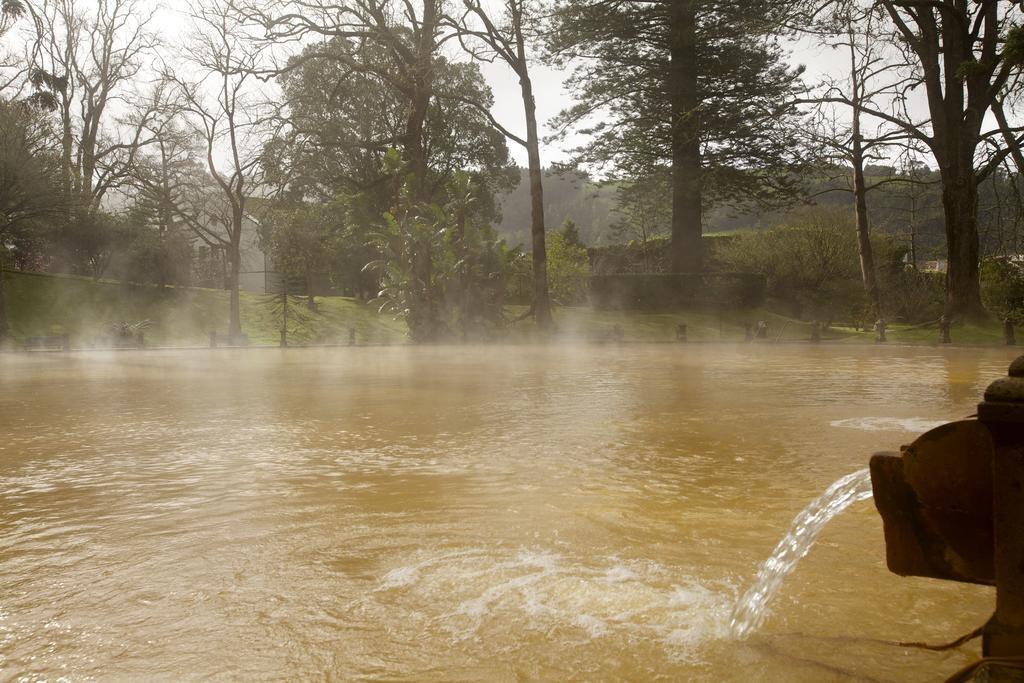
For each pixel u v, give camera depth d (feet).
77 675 6.93
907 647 7.38
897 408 31.09
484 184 193.06
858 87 122.11
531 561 10.55
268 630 8.03
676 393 38.22
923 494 5.56
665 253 209.97
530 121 128.57
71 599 9.08
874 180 179.42
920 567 5.67
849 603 8.72
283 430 25.34
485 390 40.40
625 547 11.29
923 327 124.98
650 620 8.22
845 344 110.11
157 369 61.57
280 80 152.66
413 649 7.47
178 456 20.25
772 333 143.13
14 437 24.11
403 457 19.94
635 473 17.57
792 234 178.81
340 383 45.65
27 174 115.65
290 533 12.25
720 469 18.03
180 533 12.30
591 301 163.12
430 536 11.99
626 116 153.48
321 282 203.41
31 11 154.30
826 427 25.45
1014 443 5.04
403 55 135.23
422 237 117.70
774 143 146.72
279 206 157.07
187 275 161.79
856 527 12.30
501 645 7.55
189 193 161.07
